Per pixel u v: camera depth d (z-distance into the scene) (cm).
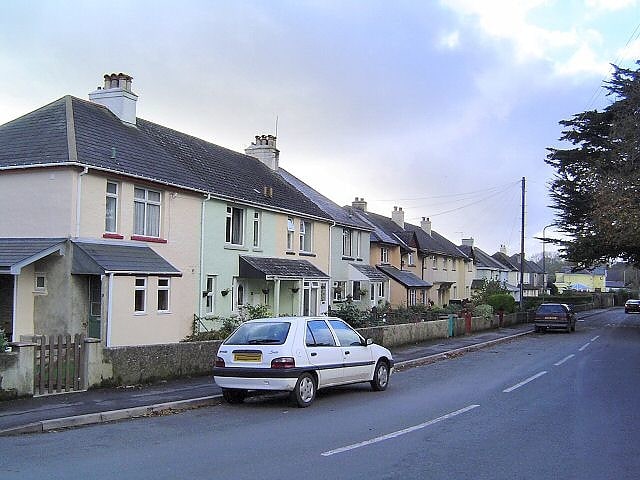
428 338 2839
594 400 1278
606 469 743
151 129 2502
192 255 2269
